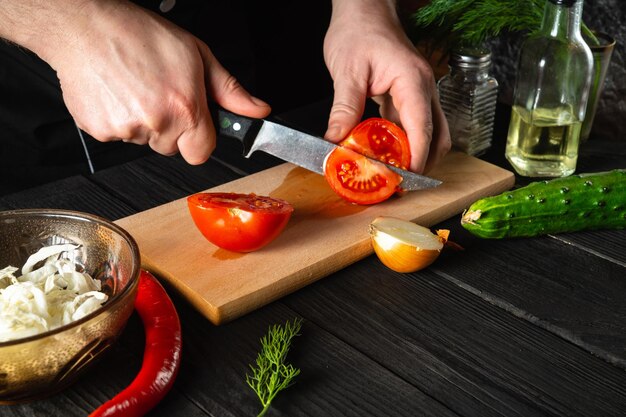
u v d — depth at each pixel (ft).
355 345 2.40
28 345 2.14
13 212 2.44
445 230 2.65
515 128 3.01
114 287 2.42
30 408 2.26
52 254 2.45
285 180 2.95
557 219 2.68
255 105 2.72
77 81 2.63
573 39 2.89
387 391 2.29
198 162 2.75
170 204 2.82
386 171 2.78
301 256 2.60
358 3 3.00
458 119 3.09
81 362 2.24
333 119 2.85
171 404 2.27
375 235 2.59
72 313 2.29
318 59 3.91
